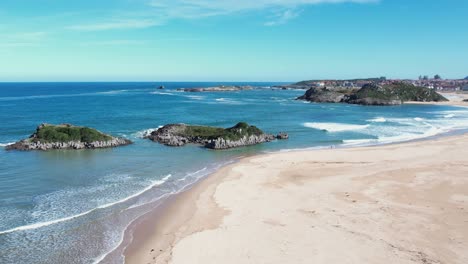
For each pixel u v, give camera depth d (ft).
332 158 140.15
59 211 84.48
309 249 66.13
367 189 100.32
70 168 126.00
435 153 147.95
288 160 137.49
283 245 67.72
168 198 94.58
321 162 133.49
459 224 76.84
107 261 62.90
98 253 65.62
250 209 86.07
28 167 126.62
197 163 135.85
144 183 107.96
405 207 86.53
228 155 151.33
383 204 88.48
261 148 167.73
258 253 64.80
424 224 76.79
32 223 77.36
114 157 145.59
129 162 136.67
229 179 111.86
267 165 129.70
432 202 89.92
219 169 125.70
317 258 62.95
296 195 95.81
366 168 123.85
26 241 69.46
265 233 72.79
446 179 109.40
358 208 85.97
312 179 110.83
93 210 85.56
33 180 109.91
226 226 76.48
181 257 63.67
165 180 111.34
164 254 65.00
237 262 61.77
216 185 105.50
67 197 94.48
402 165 127.44
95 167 127.85
